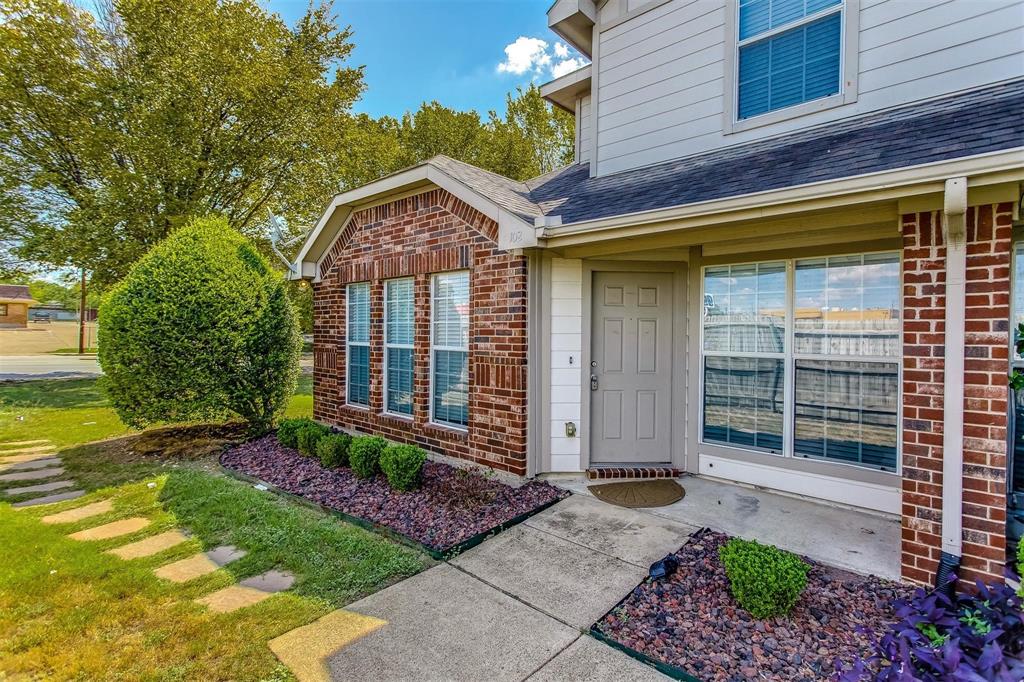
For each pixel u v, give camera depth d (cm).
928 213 326
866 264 450
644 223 440
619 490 513
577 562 368
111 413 1028
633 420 574
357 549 393
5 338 3619
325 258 837
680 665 255
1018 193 288
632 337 571
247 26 1517
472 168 719
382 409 739
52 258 1410
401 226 689
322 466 601
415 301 671
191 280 683
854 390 457
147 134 1364
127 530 441
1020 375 292
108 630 293
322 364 841
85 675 255
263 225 1788
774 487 499
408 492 510
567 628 292
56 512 486
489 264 569
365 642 281
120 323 671
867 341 450
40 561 379
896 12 460
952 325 308
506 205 548
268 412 778
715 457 538
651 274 568
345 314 802
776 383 501
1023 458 350
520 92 2433
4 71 1267
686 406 559
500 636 285
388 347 735
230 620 302
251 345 725
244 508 482
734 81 554
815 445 480
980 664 213
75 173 1454
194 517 465
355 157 1781
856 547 380
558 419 562
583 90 805
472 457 593
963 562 309
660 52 612
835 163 388
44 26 1297
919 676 223
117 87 1375
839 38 491
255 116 1530
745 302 518
